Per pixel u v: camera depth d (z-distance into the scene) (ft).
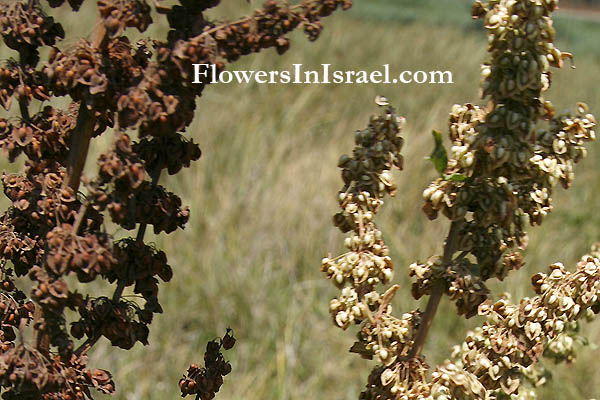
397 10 25.04
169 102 2.35
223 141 9.05
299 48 13.10
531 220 2.59
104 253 2.38
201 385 2.61
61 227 2.41
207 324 6.81
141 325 2.52
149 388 5.79
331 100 11.44
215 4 2.40
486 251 2.59
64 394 2.46
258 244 7.46
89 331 2.49
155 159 2.47
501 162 2.49
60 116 2.49
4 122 2.47
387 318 2.60
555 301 2.55
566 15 27.40
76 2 2.45
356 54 13.87
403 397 2.57
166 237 7.29
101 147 7.16
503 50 2.48
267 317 6.84
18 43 2.44
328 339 6.72
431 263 2.60
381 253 2.58
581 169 10.34
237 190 8.23
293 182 8.41
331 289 7.22
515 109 2.50
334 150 9.29
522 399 2.85
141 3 2.37
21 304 2.57
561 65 2.48
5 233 2.51
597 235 8.45
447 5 28.66
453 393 2.54
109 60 2.39
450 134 2.56
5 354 2.40
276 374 6.34
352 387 6.26
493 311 2.58
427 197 2.55
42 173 2.49
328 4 2.43
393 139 2.58
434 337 6.82
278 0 2.41
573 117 2.57
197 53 2.36
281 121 10.10
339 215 2.60
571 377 6.04
